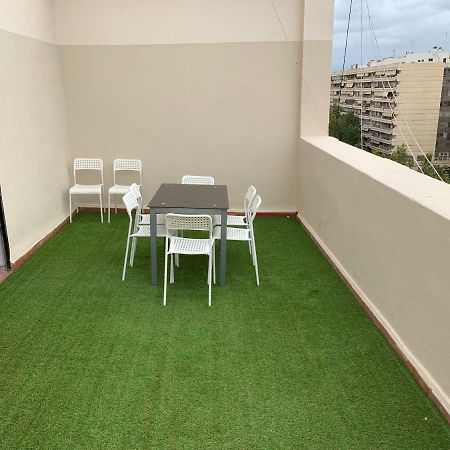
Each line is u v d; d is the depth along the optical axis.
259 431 2.13
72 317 3.19
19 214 4.21
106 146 5.80
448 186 2.79
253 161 5.80
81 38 5.43
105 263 4.20
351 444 2.05
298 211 5.81
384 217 2.94
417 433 2.12
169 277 3.89
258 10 5.30
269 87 5.54
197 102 5.61
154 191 5.93
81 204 6.07
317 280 3.86
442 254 2.21
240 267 4.16
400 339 2.74
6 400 2.33
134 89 5.59
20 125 4.28
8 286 3.68
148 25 5.37
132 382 2.48
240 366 2.64
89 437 2.09
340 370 2.60
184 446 2.04
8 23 4.04
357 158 3.86
